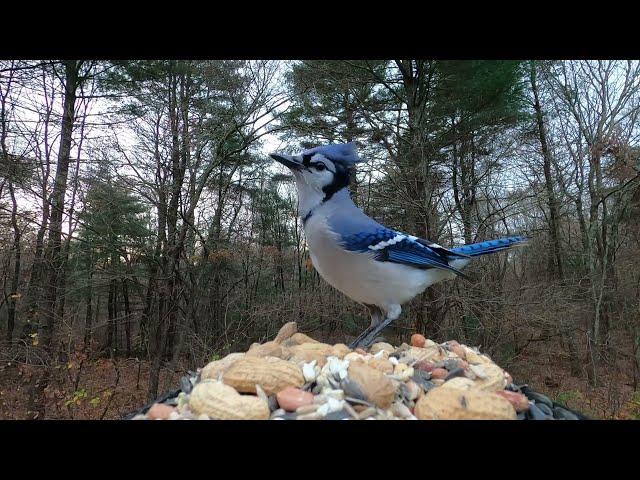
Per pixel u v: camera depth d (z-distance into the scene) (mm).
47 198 8844
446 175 10211
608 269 11125
